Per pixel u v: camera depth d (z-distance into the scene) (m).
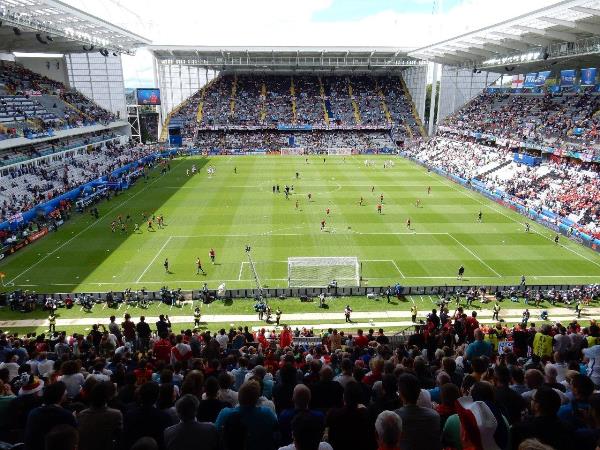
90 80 114.75
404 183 84.94
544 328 18.83
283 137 127.31
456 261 47.16
